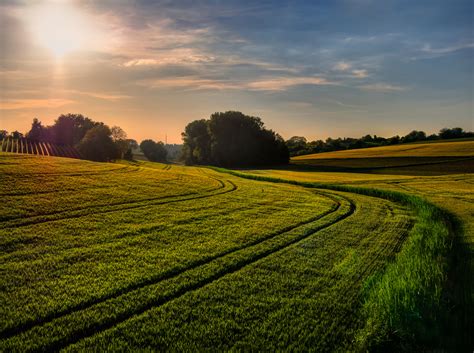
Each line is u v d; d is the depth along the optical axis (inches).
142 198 1024.9
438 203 1172.5
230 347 306.8
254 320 352.5
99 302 380.8
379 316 352.8
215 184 1512.1
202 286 436.1
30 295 383.6
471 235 731.4
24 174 1226.0
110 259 505.7
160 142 6747.1
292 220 826.8
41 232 618.5
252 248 591.5
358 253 587.2
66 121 5211.6
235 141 4407.0
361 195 1401.3
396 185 1779.0
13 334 314.0
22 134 5305.1
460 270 521.0
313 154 5807.1
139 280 436.1
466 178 2127.2
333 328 343.9
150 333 323.0
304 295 414.3
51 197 915.4
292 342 317.7
